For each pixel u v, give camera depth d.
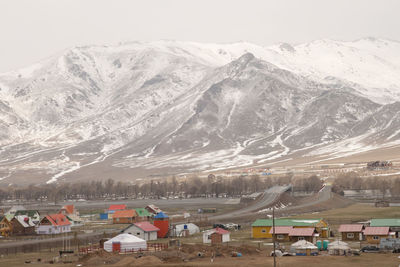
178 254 133.75
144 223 179.88
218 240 162.00
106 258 128.50
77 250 151.62
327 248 145.62
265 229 172.00
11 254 149.62
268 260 125.94
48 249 159.00
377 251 137.38
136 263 121.12
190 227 193.00
